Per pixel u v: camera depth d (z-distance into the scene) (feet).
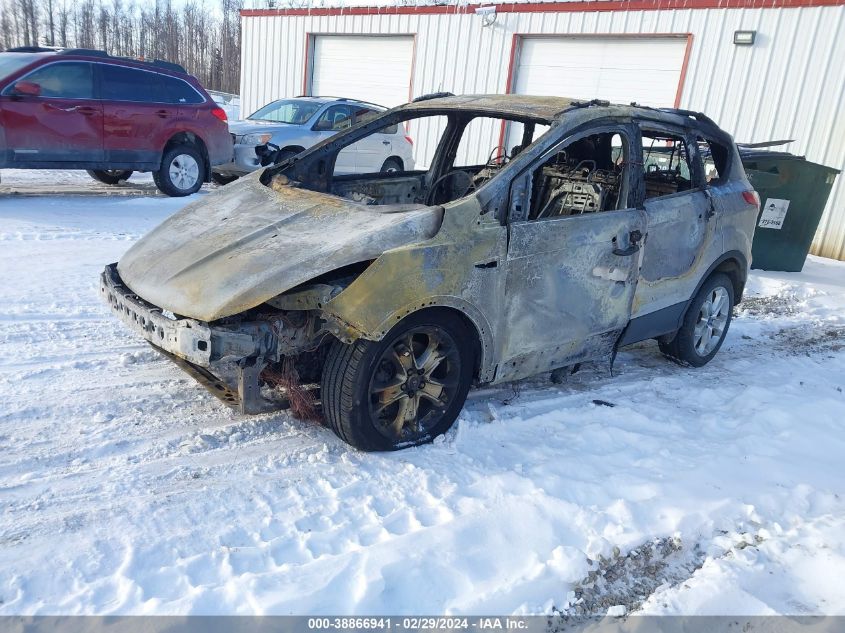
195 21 191.11
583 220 13.06
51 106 29.58
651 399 15.02
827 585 9.11
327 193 14.90
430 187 17.98
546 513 10.17
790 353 19.12
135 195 34.35
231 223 12.98
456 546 9.29
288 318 10.94
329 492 10.46
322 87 56.75
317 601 8.14
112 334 16.05
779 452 12.76
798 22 36.24
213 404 13.03
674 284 15.43
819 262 33.55
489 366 12.36
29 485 10.00
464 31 48.11
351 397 11.00
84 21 188.85
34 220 26.20
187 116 33.60
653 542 9.85
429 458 11.62
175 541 9.05
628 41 42.42
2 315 16.43
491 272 11.80
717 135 16.87
